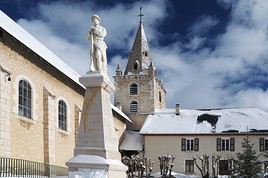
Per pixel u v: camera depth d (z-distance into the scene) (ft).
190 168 182.80
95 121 50.88
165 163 161.79
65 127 112.78
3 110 78.13
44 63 98.78
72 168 49.52
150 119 200.75
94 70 53.06
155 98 215.10
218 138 183.62
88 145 50.42
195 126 191.01
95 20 54.65
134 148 190.39
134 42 224.33
